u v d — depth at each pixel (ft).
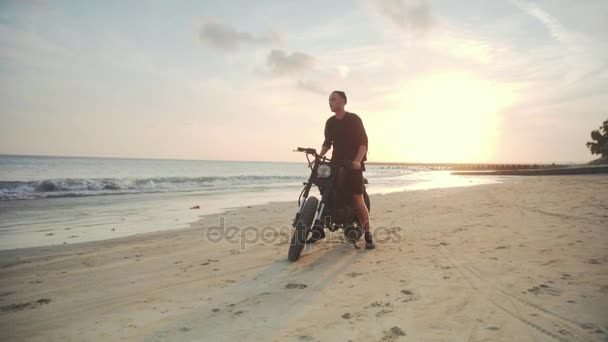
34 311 7.36
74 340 6.07
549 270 8.72
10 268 10.54
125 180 46.65
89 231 16.97
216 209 25.20
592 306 6.54
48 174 93.97
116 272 10.05
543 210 19.24
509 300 7.06
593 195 26.91
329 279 8.98
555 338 5.50
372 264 10.16
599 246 10.78
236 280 9.12
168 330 6.36
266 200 32.42
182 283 8.98
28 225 18.71
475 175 120.16
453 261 10.01
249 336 6.03
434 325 6.16
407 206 23.94
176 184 53.93
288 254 11.05
